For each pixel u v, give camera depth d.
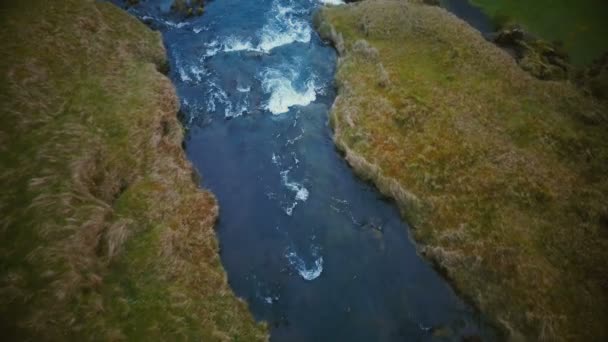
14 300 19.80
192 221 26.05
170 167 28.45
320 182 29.81
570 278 23.80
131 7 44.72
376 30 40.00
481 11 45.31
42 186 24.42
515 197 27.33
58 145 26.91
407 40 39.12
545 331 21.62
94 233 23.14
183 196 27.17
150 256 23.28
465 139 30.44
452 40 38.59
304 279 24.78
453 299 24.34
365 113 32.53
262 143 32.06
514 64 36.97
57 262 21.30
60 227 22.67
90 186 25.67
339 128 32.22
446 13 42.84
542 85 34.84
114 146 28.61
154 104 31.92
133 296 21.70
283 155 31.31
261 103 34.91
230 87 36.09
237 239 26.56
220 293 23.19
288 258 25.72
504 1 46.00
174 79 36.69
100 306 20.45
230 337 21.30
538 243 25.27
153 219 25.25
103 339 19.42
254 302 23.67
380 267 25.58
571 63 38.38
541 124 31.64
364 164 29.72
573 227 25.94
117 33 38.03
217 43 40.47
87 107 30.58
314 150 31.77
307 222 27.55
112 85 32.75
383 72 35.53
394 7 42.88
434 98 33.38
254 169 30.42
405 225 27.70
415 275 25.34
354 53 38.25
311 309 23.50
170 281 22.66
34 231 22.44
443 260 25.23
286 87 36.22
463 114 32.28
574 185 28.12
